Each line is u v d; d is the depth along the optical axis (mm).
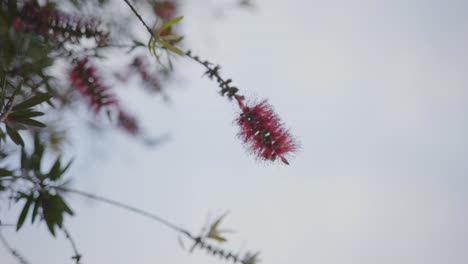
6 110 1145
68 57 1181
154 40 1176
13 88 1172
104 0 1213
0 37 1131
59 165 1185
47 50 1157
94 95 1204
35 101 1157
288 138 1158
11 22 1135
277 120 1161
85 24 1168
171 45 1174
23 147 1163
